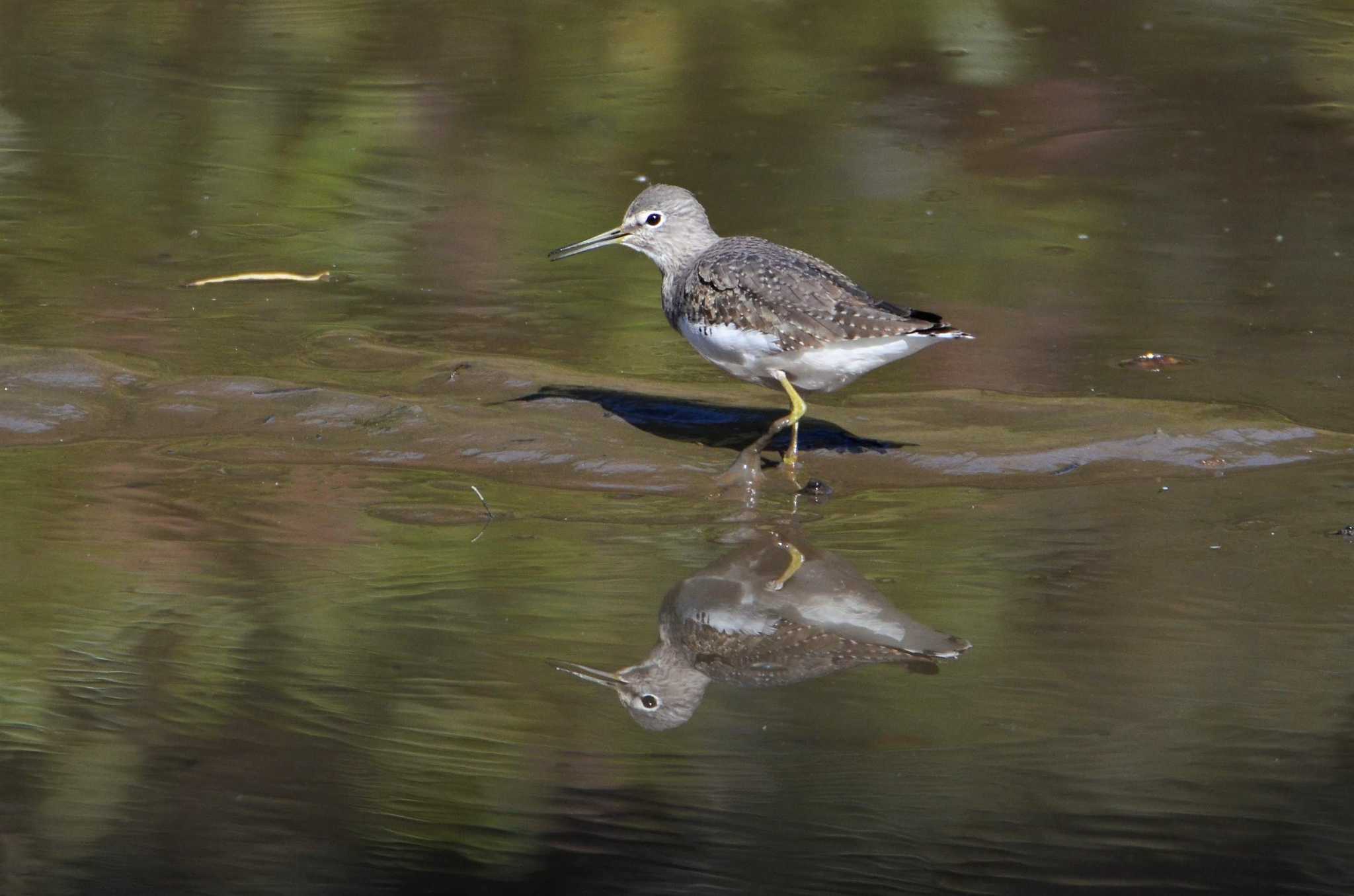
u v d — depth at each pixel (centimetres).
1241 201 1741
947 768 711
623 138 1939
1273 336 1375
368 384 1264
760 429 1196
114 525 977
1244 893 623
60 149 1861
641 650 822
